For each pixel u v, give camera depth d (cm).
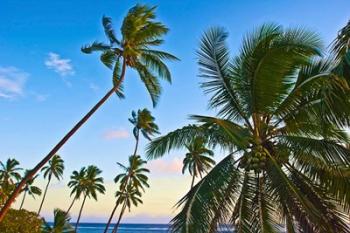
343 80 797
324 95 894
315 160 1168
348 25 699
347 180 1124
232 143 1223
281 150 1230
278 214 1226
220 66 1334
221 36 1342
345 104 886
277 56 1166
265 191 1248
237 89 1324
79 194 7175
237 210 1232
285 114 1267
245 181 1273
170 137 1286
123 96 2339
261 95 1258
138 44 2227
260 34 1228
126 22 2181
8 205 1838
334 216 1145
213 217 1195
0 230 1884
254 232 1217
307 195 1202
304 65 1172
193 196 1199
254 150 1226
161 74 2311
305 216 1157
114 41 2283
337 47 721
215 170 1266
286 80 1214
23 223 1980
